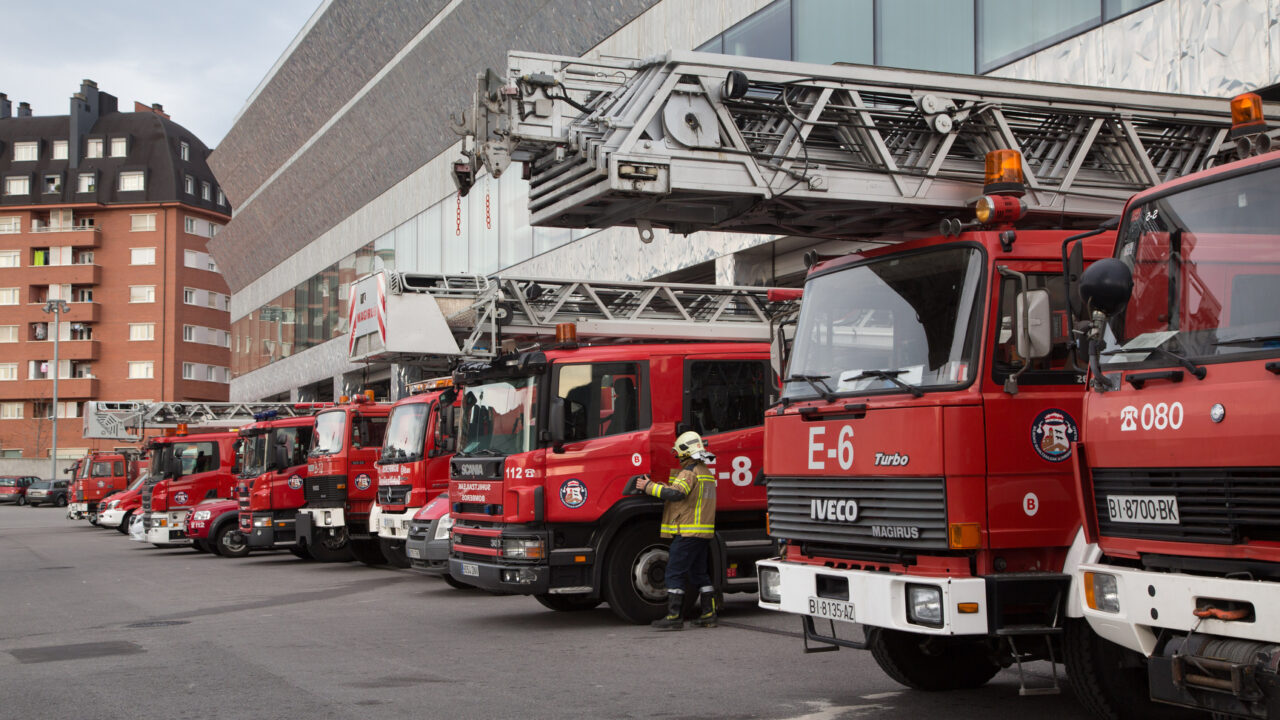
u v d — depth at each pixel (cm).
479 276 1609
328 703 724
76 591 1562
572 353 1065
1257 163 493
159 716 695
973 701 711
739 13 2202
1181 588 482
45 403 8169
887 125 796
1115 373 530
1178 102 833
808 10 2014
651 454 1071
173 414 3738
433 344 1569
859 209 798
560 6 2647
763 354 1130
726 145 764
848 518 645
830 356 688
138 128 8631
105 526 3709
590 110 791
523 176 859
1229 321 484
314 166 4341
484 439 1109
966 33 1702
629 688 759
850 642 699
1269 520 451
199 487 2356
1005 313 619
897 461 616
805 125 770
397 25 3416
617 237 2636
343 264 4409
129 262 8312
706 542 1040
